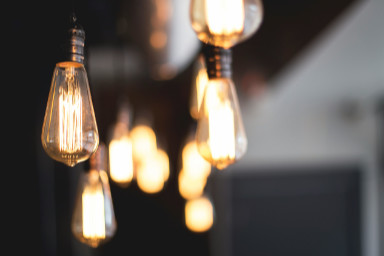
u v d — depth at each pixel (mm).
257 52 2973
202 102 835
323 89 5148
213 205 3703
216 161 817
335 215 5273
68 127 692
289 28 2494
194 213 3594
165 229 4258
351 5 2154
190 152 3084
